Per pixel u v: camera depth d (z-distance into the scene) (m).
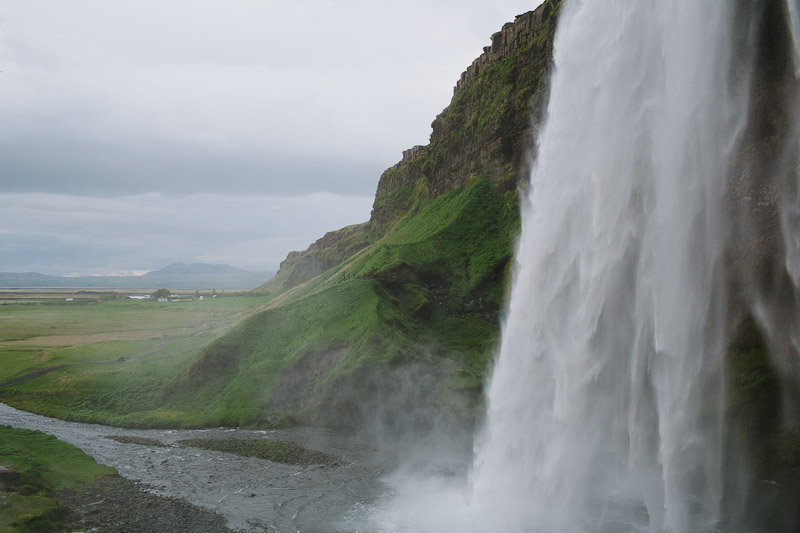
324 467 48.97
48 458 48.72
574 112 46.53
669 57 38.53
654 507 36.53
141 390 77.69
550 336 47.22
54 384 82.88
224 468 49.09
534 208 51.12
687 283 37.91
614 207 41.94
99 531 34.22
